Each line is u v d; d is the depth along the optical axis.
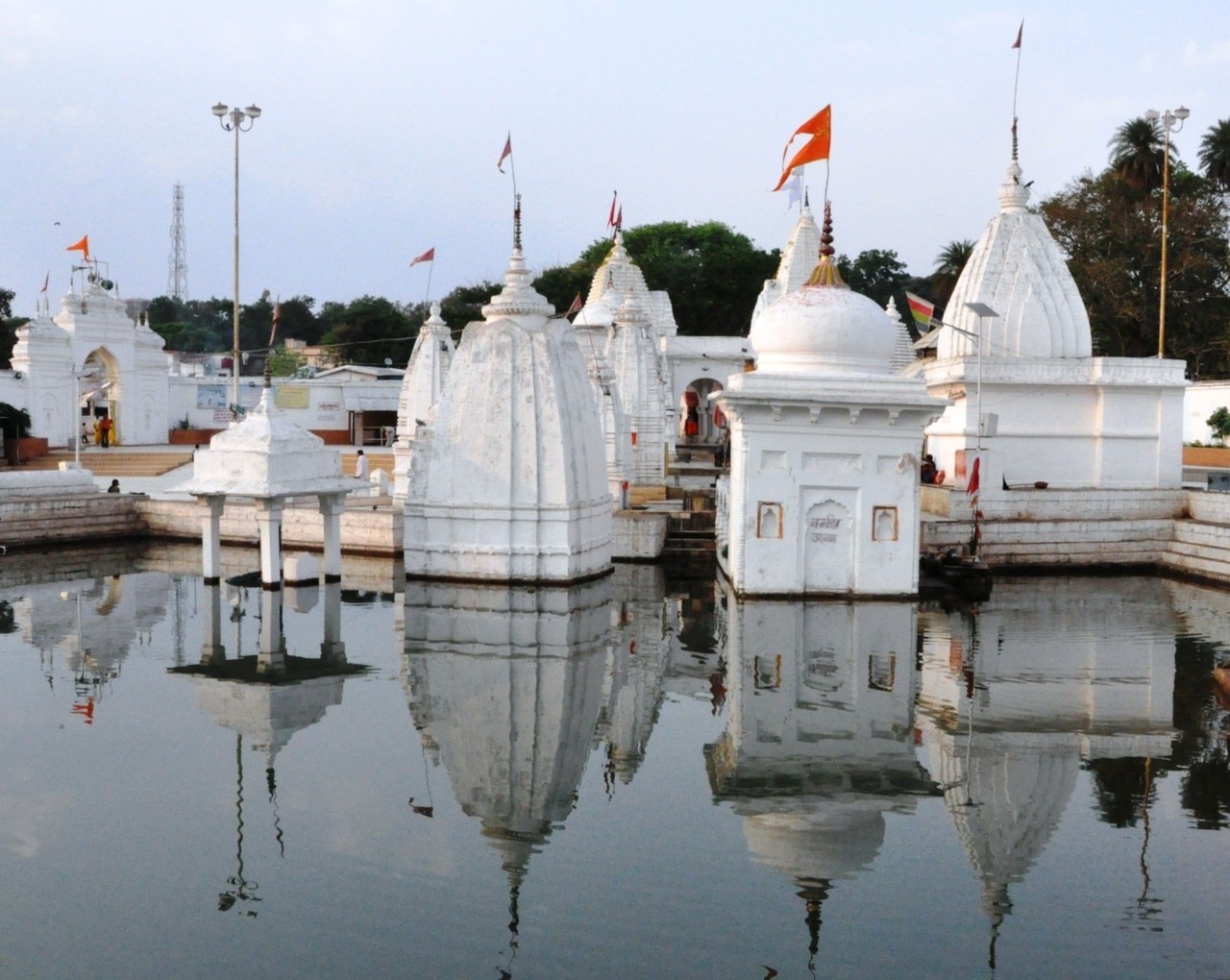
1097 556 21.59
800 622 16.27
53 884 7.59
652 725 11.42
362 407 49.06
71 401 41.50
